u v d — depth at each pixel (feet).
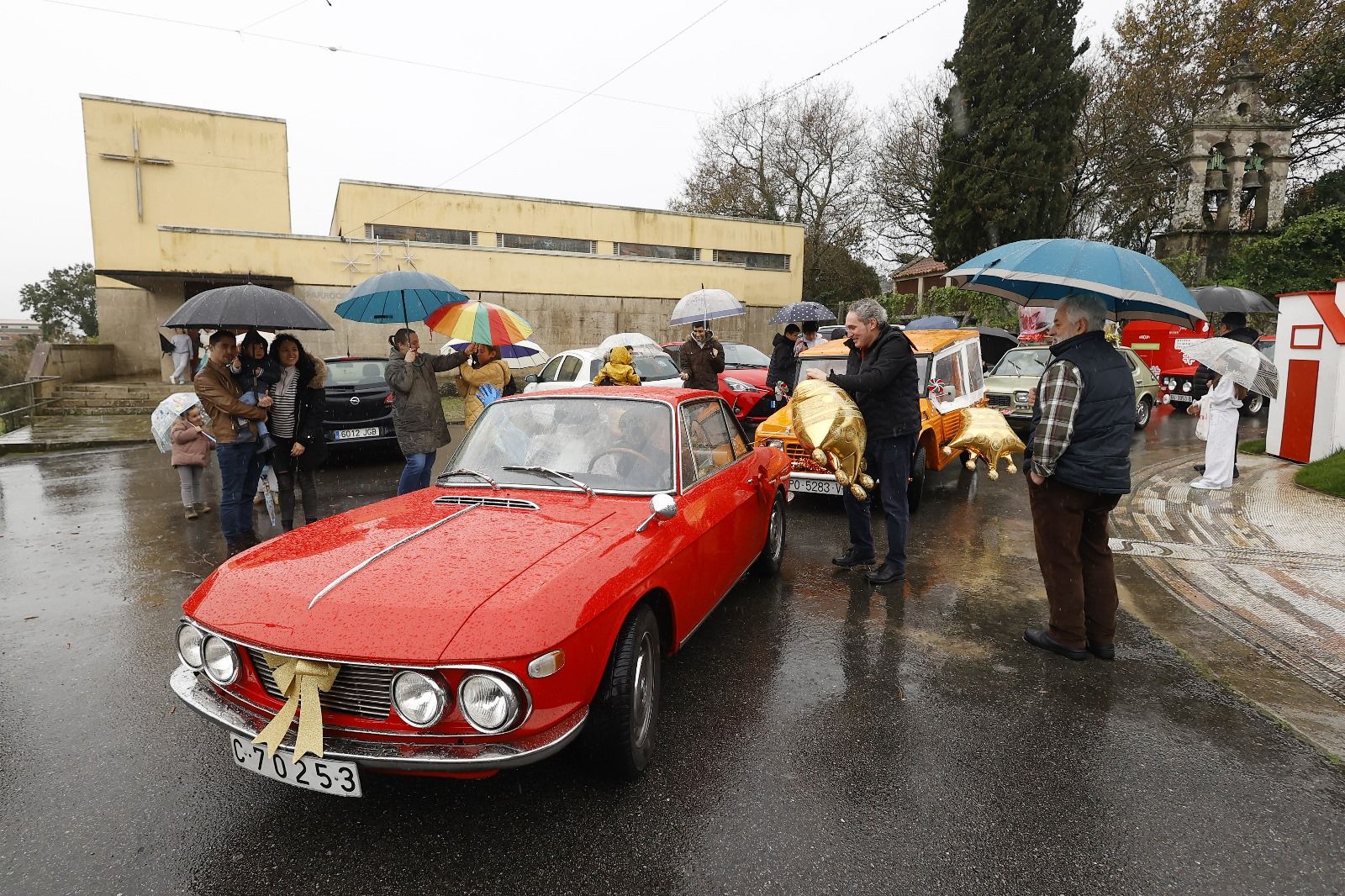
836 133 115.85
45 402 51.83
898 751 10.23
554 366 39.81
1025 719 11.13
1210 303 41.68
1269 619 14.88
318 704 7.66
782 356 27.55
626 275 75.77
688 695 11.87
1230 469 25.77
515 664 7.56
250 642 7.95
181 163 66.49
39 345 57.36
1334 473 25.49
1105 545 13.34
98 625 14.92
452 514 10.75
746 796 9.21
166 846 8.34
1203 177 74.69
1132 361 42.65
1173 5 86.84
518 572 8.68
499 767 7.47
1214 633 14.34
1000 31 76.64
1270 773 9.77
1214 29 84.79
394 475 30.86
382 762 7.50
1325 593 16.12
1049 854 8.18
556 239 75.00
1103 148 90.94
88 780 9.61
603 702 8.91
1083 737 10.63
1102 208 99.14
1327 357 28.37
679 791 9.31
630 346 36.88
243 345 19.99
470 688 7.47
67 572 18.29
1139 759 10.07
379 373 33.14
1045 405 12.72
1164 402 52.95
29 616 15.43
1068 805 9.05
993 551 19.98
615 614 8.85
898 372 15.99
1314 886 7.70
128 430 43.83
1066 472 12.65
